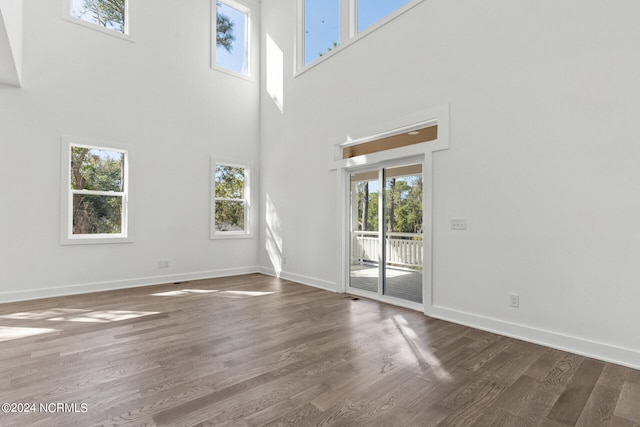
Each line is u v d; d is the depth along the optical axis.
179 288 5.11
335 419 1.79
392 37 4.18
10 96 4.25
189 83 5.83
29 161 4.36
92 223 4.91
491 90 3.24
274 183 6.29
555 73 2.83
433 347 2.80
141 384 2.15
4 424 1.72
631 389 2.12
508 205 3.11
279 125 6.17
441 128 3.62
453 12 3.55
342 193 4.92
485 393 2.06
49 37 4.53
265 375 2.28
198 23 5.97
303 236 5.61
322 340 2.95
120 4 5.29
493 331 3.19
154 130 5.43
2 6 2.99
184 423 1.74
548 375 2.30
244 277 6.08
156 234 5.43
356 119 4.65
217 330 3.20
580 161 2.70
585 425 1.75
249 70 6.66
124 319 3.53
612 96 2.55
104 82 4.96
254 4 6.71
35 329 3.19
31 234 4.36
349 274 4.94
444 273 3.61
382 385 2.16
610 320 2.55
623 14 2.51
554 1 2.84
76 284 4.70
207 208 6.00
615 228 2.53
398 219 4.25
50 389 2.07
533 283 2.95
